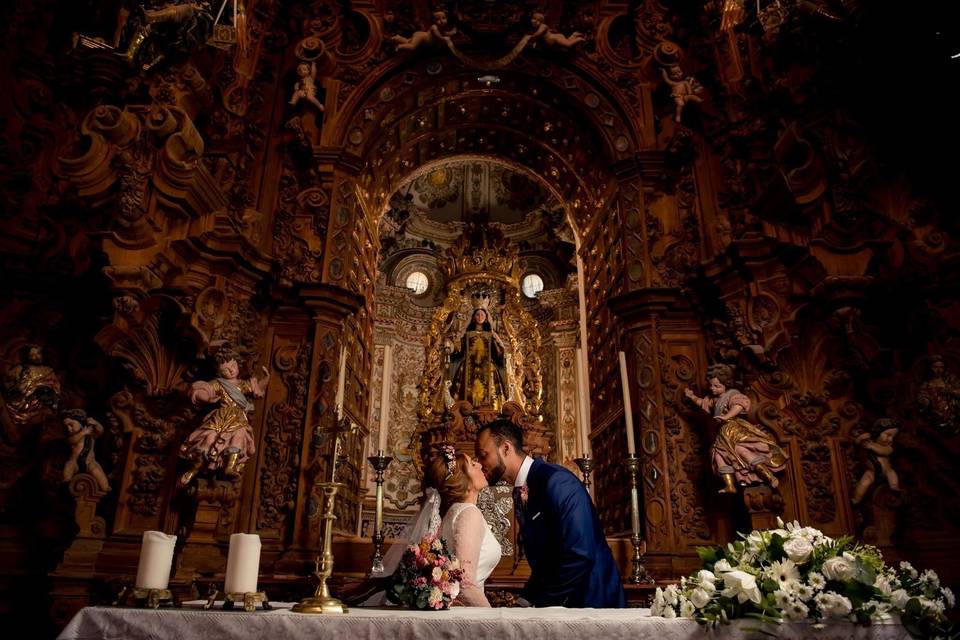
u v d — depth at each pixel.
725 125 7.63
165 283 5.76
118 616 2.26
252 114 8.09
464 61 8.60
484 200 16.61
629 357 7.59
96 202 5.40
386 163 9.61
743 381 6.39
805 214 5.80
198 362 6.07
